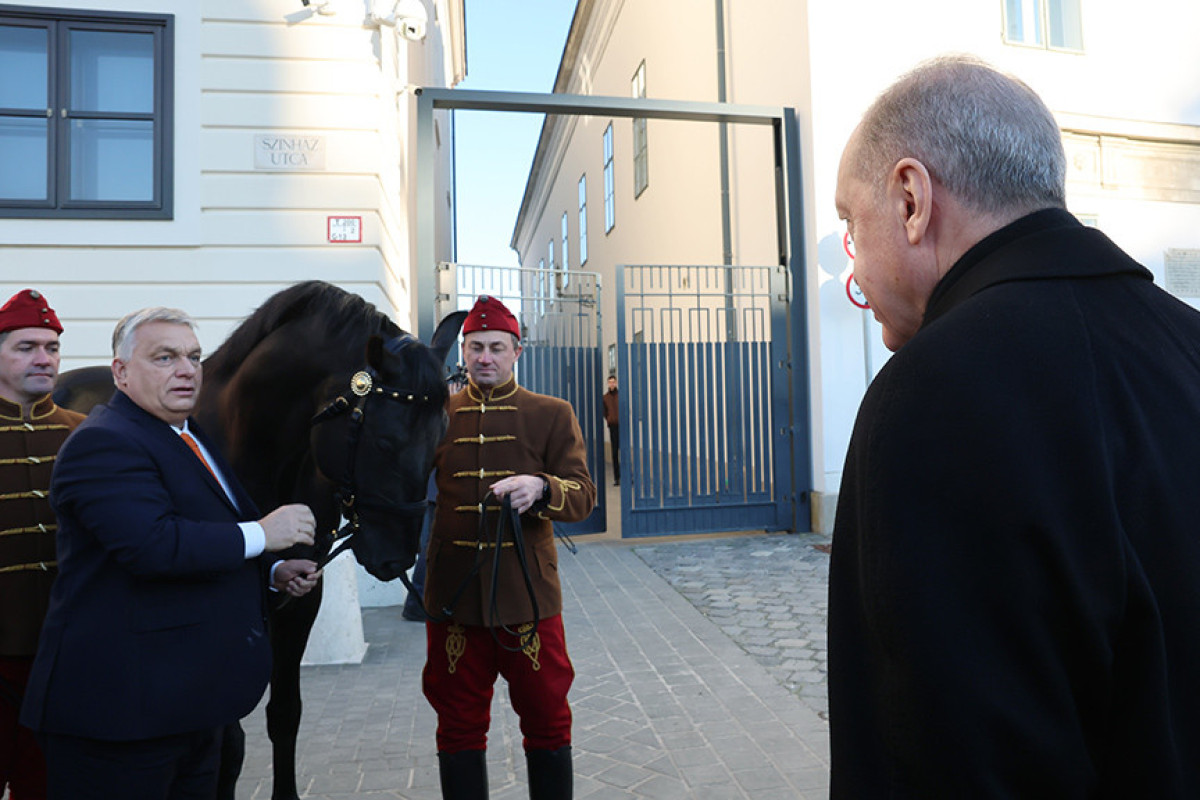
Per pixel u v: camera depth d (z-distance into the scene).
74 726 1.76
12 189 5.32
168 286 5.44
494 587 2.48
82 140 5.40
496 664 2.63
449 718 2.60
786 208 8.78
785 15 9.12
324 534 2.60
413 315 8.62
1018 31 9.28
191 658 1.83
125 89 5.46
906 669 0.70
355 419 2.29
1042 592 0.69
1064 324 0.78
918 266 0.92
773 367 8.73
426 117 7.63
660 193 14.47
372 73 5.70
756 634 5.31
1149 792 0.68
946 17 8.93
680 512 8.52
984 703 0.66
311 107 5.61
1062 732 0.67
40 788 2.50
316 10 5.57
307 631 2.78
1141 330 0.81
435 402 2.35
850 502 0.84
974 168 0.88
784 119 8.74
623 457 8.38
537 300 8.17
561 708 2.60
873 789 0.77
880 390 0.81
